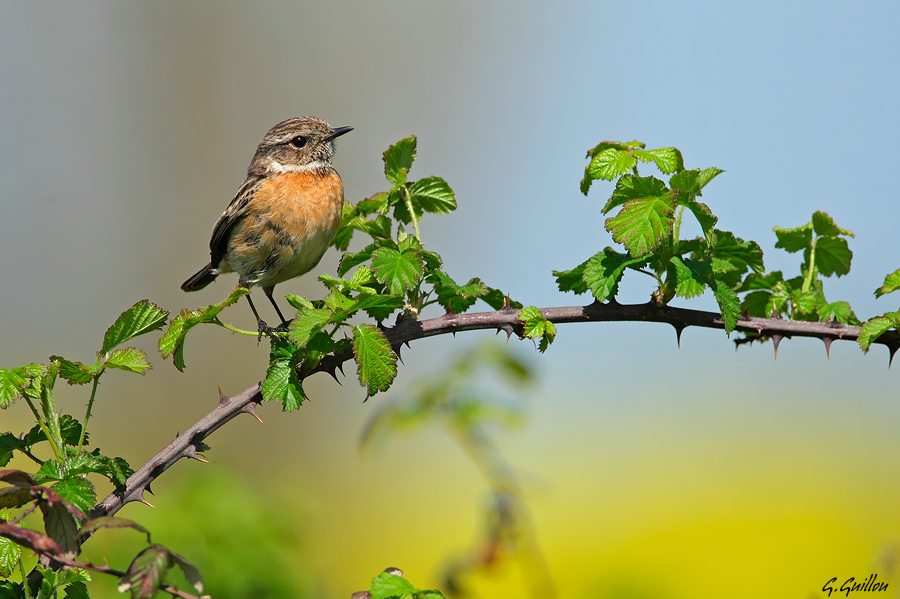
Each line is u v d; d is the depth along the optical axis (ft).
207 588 29.66
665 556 59.93
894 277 25.53
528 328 23.39
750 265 25.82
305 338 21.43
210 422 22.47
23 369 20.92
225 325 22.82
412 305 25.31
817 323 24.06
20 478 15.93
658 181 23.27
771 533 61.93
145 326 22.02
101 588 29.78
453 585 21.44
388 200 28.22
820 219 27.53
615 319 24.04
